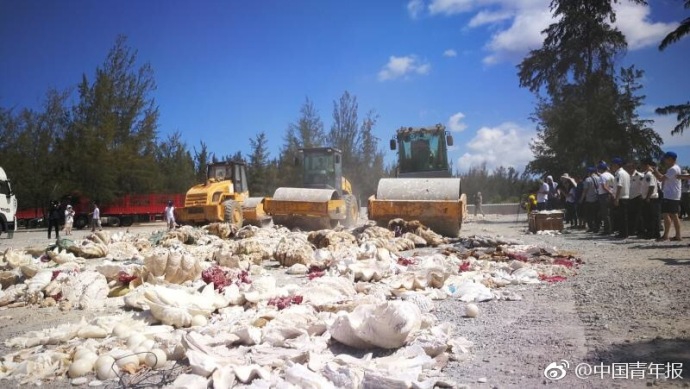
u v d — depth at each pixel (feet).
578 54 99.09
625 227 41.68
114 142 123.44
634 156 95.20
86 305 22.12
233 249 36.68
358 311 15.10
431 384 11.05
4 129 120.78
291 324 16.17
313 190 57.72
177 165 148.66
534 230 52.95
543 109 101.60
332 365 12.21
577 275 24.68
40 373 13.42
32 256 37.83
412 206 47.44
